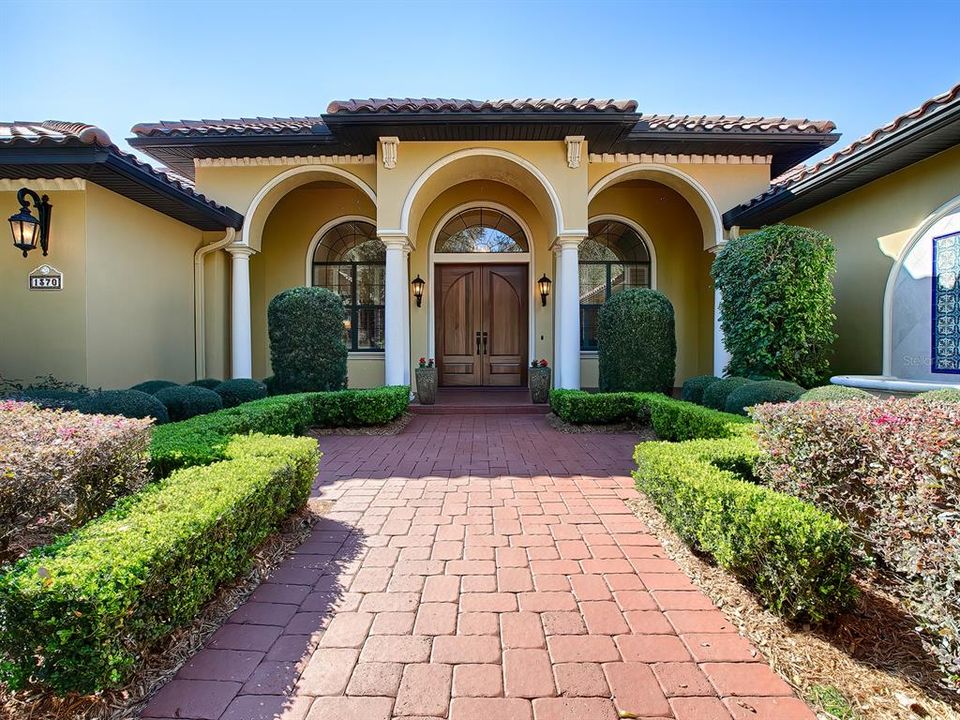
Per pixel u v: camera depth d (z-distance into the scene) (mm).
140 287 7035
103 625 1610
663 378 7445
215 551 2256
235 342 8547
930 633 1945
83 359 6020
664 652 2047
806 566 2045
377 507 3770
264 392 7312
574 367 8117
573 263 8062
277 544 3023
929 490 1945
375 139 7840
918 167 5805
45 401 4582
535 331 10438
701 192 8461
